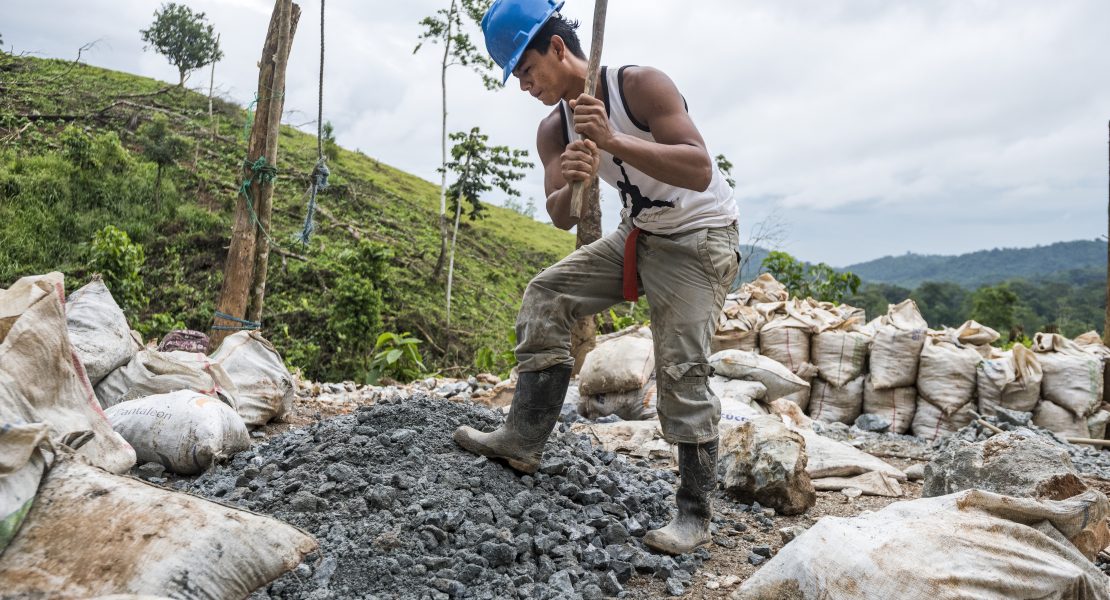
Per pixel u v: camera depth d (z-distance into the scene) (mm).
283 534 2021
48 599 1712
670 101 2684
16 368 2344
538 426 3217
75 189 24344
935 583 2057
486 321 25141
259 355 5543
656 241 2969
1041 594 2150
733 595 2340
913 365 6641
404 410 3668
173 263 22016
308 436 3824
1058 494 3135
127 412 3932
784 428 3939
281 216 26891
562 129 3008
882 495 4277
